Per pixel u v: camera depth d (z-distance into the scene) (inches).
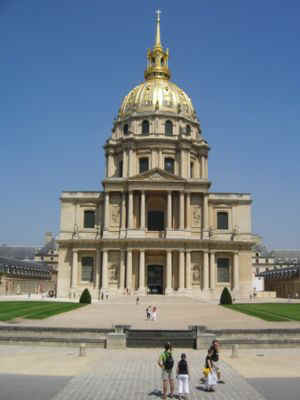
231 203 4224.9
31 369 1079.0
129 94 4982.8
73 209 4210.1
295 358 1241.4
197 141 4729.3
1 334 1498.5
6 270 4825.3
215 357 959.6
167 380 874.8
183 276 3934.5
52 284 6614.2
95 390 896.3
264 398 839.7
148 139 4505.4
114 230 4062.5
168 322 2012.8
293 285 4704.7
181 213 4028.1
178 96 4842.5
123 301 3378.4
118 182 4065.0
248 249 4124.0
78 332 1493.6
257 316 2199.8
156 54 5147.6
